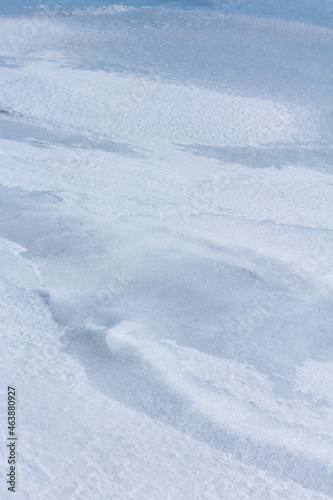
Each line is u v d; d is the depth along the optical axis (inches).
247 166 293.7
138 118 344.5
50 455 120.4
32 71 419.2
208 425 134.0
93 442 125.3
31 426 127.5
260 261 206.1
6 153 296.2
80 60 446.3
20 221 227.5
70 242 213.6
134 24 554.9
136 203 248.7
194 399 141.8
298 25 570.6
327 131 339.0
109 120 341.1
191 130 331.6
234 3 662.5
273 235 223.9
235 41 509.7
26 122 336.5
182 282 192.4
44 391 138.9
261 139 324.8
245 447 128.4
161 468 120.4
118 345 159.6
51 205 242.5
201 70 431.2
